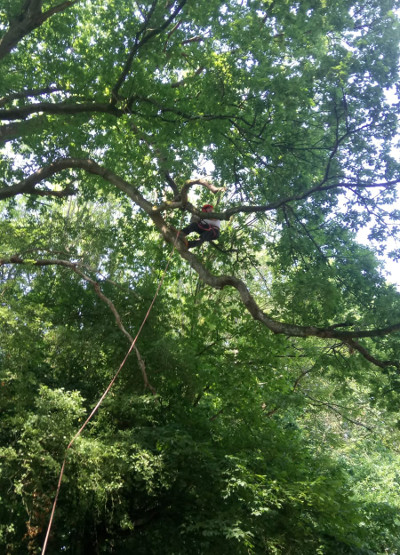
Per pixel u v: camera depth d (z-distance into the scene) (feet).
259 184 44.42
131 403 38.50
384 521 42.39
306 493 35.01
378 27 37.96
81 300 45.24
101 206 66.13
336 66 35.12
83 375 43.06
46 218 50.24
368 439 81.25
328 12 35.68
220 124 40.73
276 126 39.29
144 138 41.32
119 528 38.19
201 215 35.86
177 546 35.94
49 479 31.83
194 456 36.29
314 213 44.50
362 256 44.29
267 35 35.99
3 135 40.47
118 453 33.88
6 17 40.04
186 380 42.63
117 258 50.72
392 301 38.83
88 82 43.19
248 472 34.19
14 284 40.55
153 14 38.19
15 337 35.24
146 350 42.91
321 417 78.84
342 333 32.63
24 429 31.83
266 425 44.50
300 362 55.01
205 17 36.99
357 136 40.16
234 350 49.78
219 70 37.86
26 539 34.12
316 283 37.96
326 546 37.22
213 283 33.73
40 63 47.06
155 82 41.01
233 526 32.14
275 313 44.50
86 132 49.44
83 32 47.24
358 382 44.70
